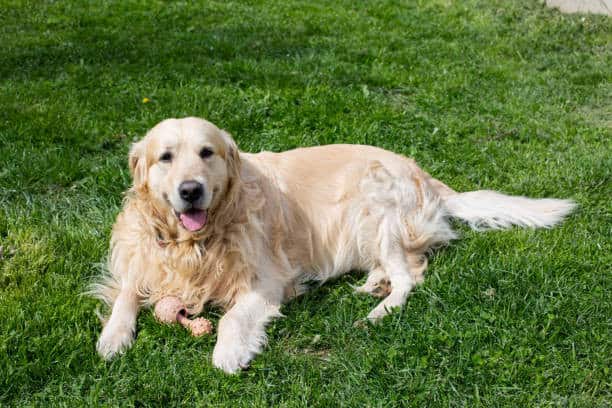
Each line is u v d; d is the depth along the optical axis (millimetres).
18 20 4043
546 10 4551
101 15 4188
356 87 3029
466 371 1710
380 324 1837
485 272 1972
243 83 2963
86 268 1981
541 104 2955
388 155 2182
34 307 1833
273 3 4680
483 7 4648
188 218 1824
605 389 1685
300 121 2680
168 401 1656
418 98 2932
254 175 1996
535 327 1804
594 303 1869
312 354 1797
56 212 2191
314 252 2080
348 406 1649
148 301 1921
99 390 1659
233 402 1649
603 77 3318
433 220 2127
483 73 3324
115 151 2488
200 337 1795
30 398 1655
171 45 3537
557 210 2180
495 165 2469
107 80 2971
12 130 2525
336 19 4281
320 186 2111
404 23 4230
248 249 1901
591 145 2607
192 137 1843
